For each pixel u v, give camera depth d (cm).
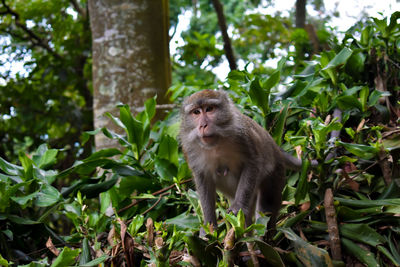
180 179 477
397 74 498
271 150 454
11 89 978
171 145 486
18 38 1080
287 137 421
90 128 1025
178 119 505
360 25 562
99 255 368
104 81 617
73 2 1119
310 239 378
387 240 355
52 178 449
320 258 331
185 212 441
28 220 429
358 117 464
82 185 472
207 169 440
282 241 382
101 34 628
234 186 464
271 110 500
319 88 507
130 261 340
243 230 324
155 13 638
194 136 439
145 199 476
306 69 550
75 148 962
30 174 448
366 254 346
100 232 404
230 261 320
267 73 913
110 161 475
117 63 616
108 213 530
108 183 475
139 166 494
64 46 1042
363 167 420
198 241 335
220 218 457
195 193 448
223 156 443
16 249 434
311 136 436
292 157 462
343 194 409
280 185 442
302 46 811
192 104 439
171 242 334
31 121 980
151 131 530
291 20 1060
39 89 1002
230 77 537
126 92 611
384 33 499
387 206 369
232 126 432
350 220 374
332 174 408
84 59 1075
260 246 326
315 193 405
